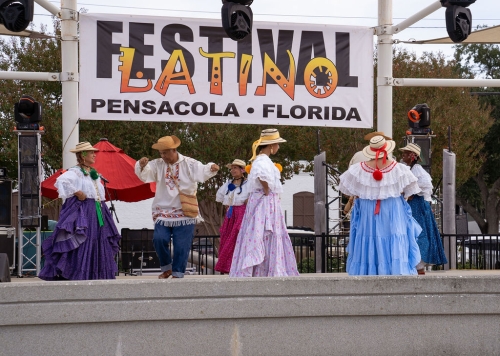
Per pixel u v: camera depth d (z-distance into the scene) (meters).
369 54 11.17
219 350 5.80
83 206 8.15
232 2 8.30
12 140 20.52
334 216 29.88
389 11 11.20
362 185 7.52
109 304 5.66
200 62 10.79
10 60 21.23
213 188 21.70
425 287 6.02
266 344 5.86
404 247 7.45
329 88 11.06
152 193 13.97
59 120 20.45
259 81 10.91
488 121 26.09
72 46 10.59
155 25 10.70
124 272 13.05
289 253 7.58
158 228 8.23
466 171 24.62
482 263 14.11
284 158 23.12
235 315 5.80
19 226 11.15
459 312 6.04
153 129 20.66
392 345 5.99
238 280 5.83
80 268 8.08
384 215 7.49
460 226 21.70
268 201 7.49
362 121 11.14
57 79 10.56
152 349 5.73
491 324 6.10
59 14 10.56
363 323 5.97
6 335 5.58
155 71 10.70
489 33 11.47
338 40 11.09
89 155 8.25
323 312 5.89
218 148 20.61
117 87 10.63
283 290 5.86
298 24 10.98
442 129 23.22
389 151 7.54
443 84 11.09
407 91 23.19
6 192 12.31
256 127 21.16
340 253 14.34
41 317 5.59
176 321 5.76
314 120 11.03
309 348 5.89
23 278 10.86
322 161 12.61
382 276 6.02
